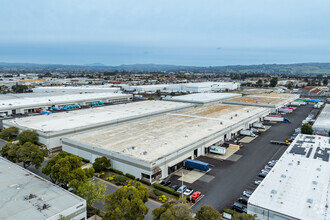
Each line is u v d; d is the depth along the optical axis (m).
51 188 36.97
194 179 48.69
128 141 58.84
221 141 69.81
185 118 84.69
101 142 58.25
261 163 56.75
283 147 67.94
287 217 31.19
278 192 36.69
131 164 48.31
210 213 29.80
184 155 54.41
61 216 29.45
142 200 33.31
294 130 86.31
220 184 46.66
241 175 50.50
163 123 77.19
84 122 77.38
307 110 128.25
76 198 34.31
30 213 30.14
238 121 80.25
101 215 36.59
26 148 48.38
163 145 56.00
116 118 83.81
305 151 53.19
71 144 60.03
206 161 57.69
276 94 164.88
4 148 49.91
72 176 38.59
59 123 76.06
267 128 89.75
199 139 60.53
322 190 36.94
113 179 48.25
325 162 46.97
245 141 73.56
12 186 36.94
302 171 43.38
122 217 30.42
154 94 199.88
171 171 51.78
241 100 132.50
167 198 41.38
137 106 111.00
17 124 74.88
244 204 39.81
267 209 32.59
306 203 33.62
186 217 28.39
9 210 30.59
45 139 63.78
